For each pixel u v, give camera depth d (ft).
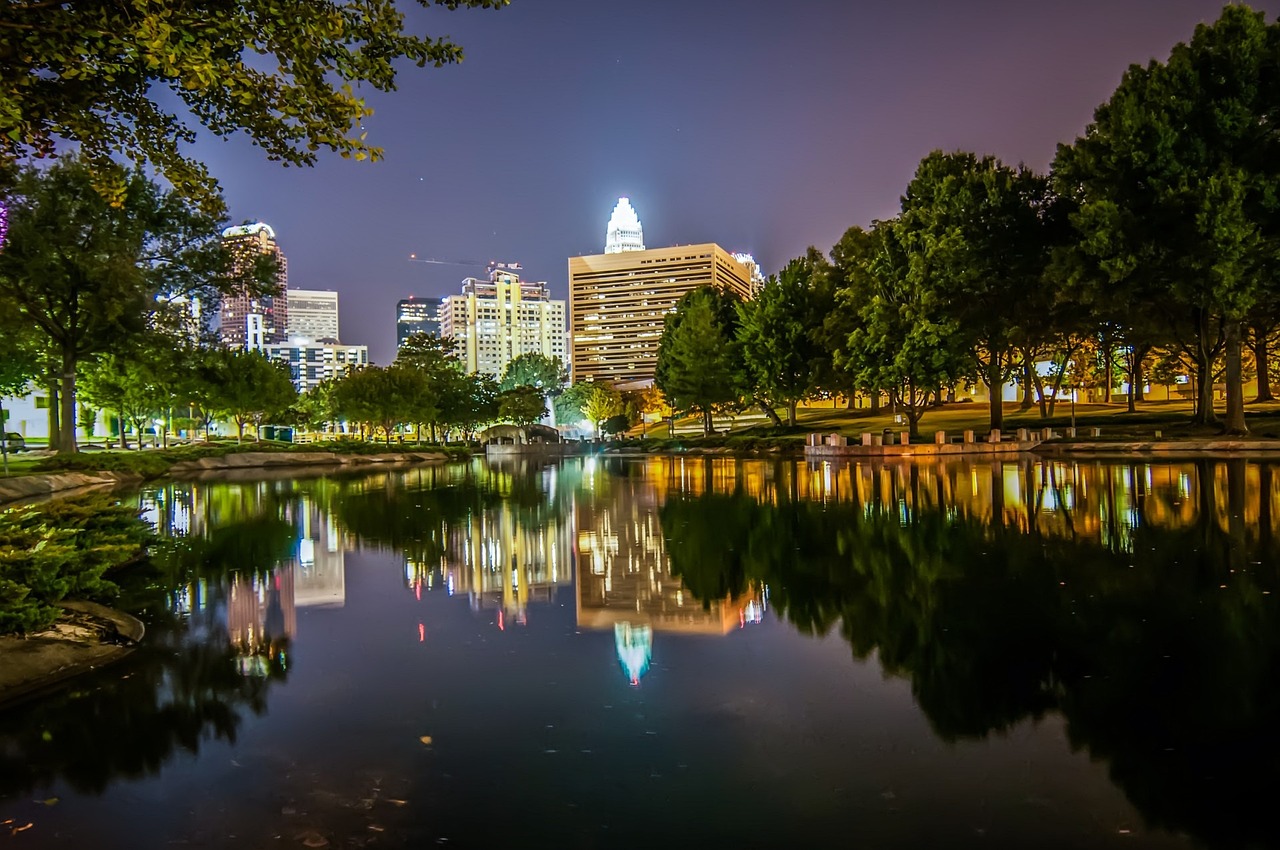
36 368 139.13
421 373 256.52
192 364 138.62
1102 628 20.79
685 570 32.04
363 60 24.06
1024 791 12.09
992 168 145.28
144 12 18.75
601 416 380.99
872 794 12.07
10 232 102.22
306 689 17.83
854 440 158.51
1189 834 10.76
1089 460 100.27
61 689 18.10
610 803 11.94
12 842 11.10
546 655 20.30
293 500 75.05
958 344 133.49
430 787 12.62
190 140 26.84
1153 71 111.14
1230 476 67.10
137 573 34.06
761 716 15.47
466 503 68.69
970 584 26.89
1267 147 104.68
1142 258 107.24
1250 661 17.76
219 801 12.30
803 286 188.44
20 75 20.52
